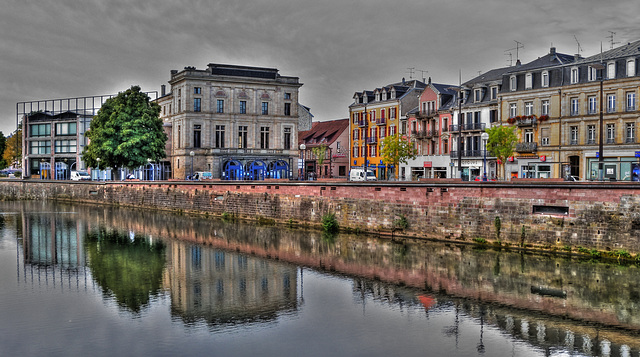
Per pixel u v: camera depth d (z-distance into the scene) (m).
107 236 45.62
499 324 21.89
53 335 20.55
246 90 94.56
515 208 34.38
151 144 77.94
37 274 30.89
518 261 31.59
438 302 24.86
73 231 48.75
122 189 76.56
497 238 35.06
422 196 39.41
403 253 35.09
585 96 63.31
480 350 19.23
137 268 32.50
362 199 43.69
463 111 78.25
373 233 42.56
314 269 31.80
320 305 24.47
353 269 31.58
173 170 95.81
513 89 70.75
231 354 18.73
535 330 21.20
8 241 42.88
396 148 82.31
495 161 73.12
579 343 19.89
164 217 60.44
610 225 30.58
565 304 24.27
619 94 60.47
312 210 48.16
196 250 38.47
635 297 25.05
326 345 19.59
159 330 21.12
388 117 93.38
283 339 20.14
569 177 53.75
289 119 97.75
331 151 104.00
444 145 81.88
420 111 86.38
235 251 37.91
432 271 30.42
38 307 24.20
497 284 27.55
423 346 19.56
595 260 30.61
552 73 66.88
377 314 23.14
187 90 90.25
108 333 20.78
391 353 18.89
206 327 21.48
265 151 95.25
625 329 21.27
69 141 104.81
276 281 29.02
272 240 42.22
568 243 32.03
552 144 66.25
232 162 92.44
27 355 18.55
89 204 80.50
